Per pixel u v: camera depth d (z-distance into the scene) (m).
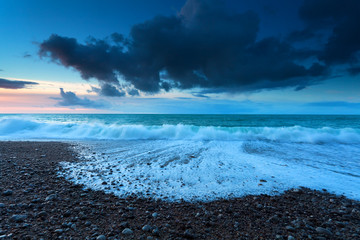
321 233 2.96
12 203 3.57
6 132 15.41
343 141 12.20
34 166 6.30
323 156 8.51
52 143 11.43
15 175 5.29
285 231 3.01
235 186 5.02
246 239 2.77
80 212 3.39
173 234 2.83
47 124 17.28
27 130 15.95
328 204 4.07
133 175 5.79
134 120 37.59
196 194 4.48
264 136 13.58
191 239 2.73
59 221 3.05
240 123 29.77
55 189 4.48
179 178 5.60
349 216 3.56
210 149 9.88
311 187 5.02
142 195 4.37
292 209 3.81
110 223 3.10
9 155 7.83
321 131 15.02
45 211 3.34
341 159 8.00
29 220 3.01
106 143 11.62
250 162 7.45
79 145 10.88
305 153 9.08
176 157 8.17
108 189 4.66
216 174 5.98
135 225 3.07
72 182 5.03
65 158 7.73
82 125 17.19
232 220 3.32
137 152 9.12
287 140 12.54
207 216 3.44
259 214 3.57
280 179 5.59
